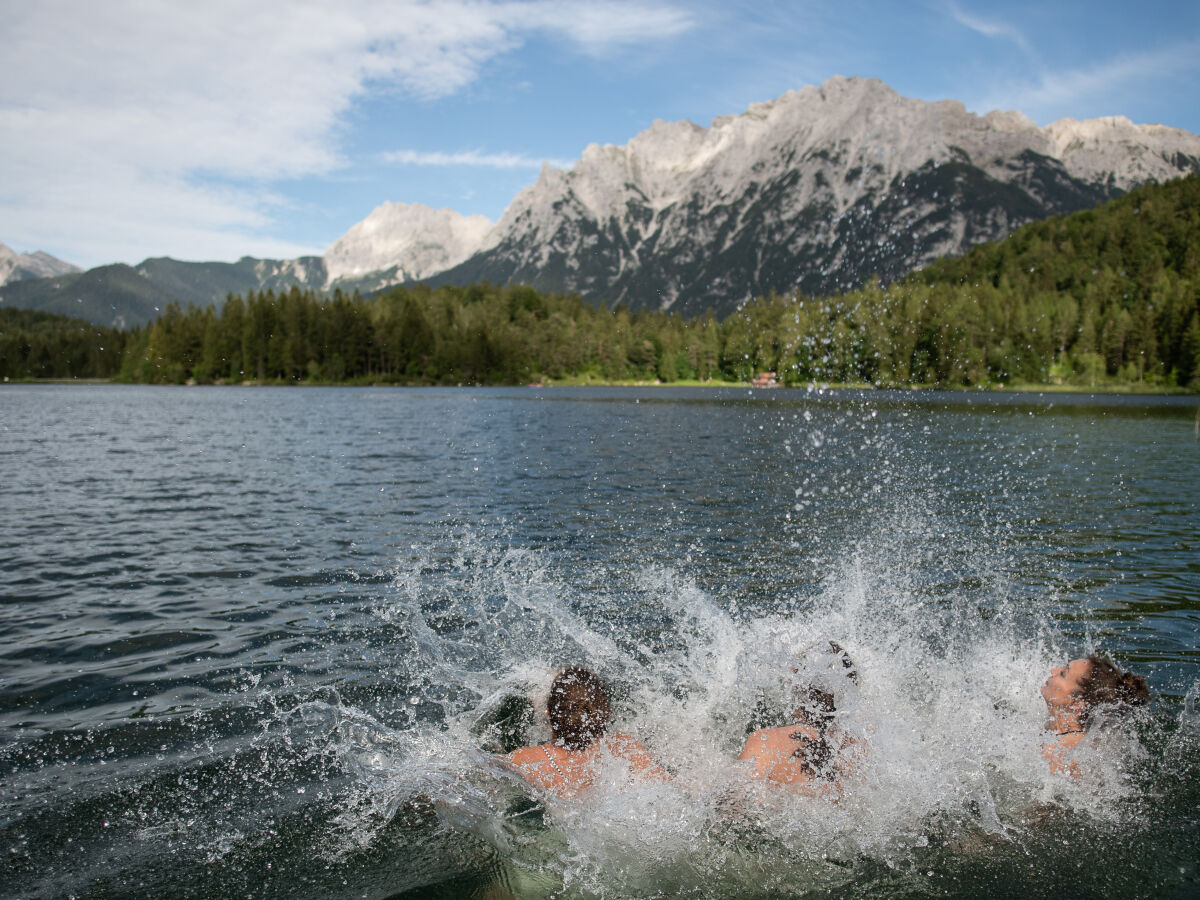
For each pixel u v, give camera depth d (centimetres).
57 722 445
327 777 382
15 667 534
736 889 302
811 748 371
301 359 11775
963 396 5672
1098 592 751
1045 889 300
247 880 301
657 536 1002
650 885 303
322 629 621
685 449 2247
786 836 336
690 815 347
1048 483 1550
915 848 327
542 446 2352
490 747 414
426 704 472
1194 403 5597
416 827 339
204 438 2608
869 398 5497
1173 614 678
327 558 873
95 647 577
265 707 468
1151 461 1941
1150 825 343
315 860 314
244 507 1218
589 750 376
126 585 756
